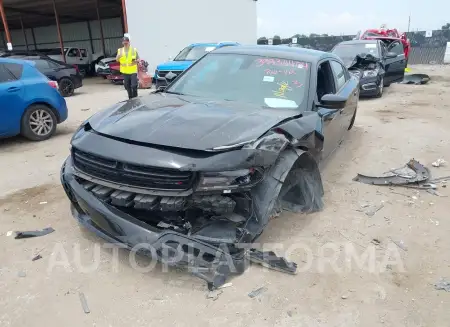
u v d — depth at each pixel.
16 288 2.88
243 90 4.08
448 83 15.59
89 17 30.78
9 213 4.05
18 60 6.95
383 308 2.73
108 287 2.89
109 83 19.20
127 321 2.57
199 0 22.17
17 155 6.21
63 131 7.91
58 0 22.81
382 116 9.05
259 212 2.92
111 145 2.98
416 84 15.43
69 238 3.53
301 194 3.93
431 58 25.84
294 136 3.37
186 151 2.82
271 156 2.95
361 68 11.63
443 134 7.29
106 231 3.01
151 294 2.82
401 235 3.69
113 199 2.86
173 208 2.72
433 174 5.25
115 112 3.54
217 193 2.76
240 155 2.81
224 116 3.31
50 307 2.69
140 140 2.92
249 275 3.01
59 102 7.36
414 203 4.35
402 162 5.74
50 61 13.88
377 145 6.62
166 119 3.22
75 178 3.25
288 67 4.28
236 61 4.46
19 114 6.72
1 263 3.17
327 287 2.93
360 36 21.44
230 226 2.90
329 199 4.41
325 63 4.77
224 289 2.85
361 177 5.03
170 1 20.41
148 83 16.05
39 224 3.80
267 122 3.28
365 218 3.99
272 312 2.66
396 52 13.61
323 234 3.64
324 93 4.53
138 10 18.92
